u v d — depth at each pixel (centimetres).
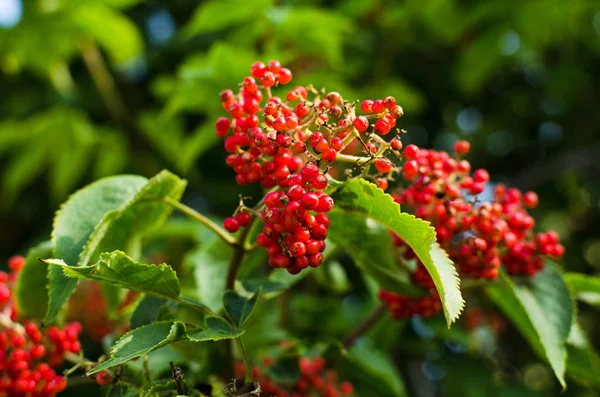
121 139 109
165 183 60
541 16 105
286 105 57
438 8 104
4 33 101
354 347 74
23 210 132
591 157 126
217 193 119
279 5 98
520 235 63
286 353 67
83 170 117
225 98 58
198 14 87
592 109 138
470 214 60
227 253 65
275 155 56
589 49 130
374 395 79
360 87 115
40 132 103
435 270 54
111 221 59
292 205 54
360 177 57
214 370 63
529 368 137
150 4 127
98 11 101
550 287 63
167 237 89
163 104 120
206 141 86
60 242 58
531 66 133
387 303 65
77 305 73
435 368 92
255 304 57
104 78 114
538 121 141
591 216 146
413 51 125
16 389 59
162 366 62
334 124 56
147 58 123
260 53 93
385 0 107
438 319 84
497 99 138
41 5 99
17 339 60
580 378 67
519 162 143
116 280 56
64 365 69
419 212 60
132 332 55
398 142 56
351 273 106
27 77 124
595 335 137
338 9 101
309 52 92
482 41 109
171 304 59
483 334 96
